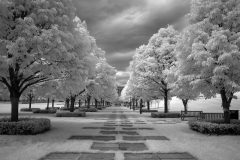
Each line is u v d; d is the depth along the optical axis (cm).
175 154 581
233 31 994
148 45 2319
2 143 704
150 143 718
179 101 5228
